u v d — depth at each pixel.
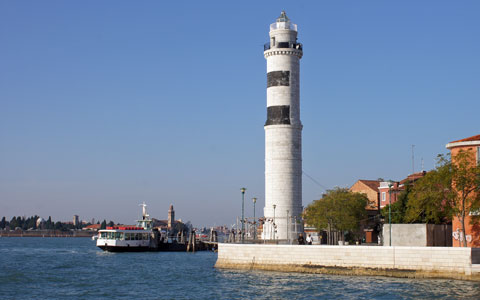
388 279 67.38
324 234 113.06
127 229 148.00
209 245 160.62
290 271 77.62
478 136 78.12
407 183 113.44
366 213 116.06
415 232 74.75
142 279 79.31
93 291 66.88
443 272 65.88
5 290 68.06
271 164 114.69
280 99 114.75
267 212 114.81
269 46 117.38
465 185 72.56
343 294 58.78
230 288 65.81
